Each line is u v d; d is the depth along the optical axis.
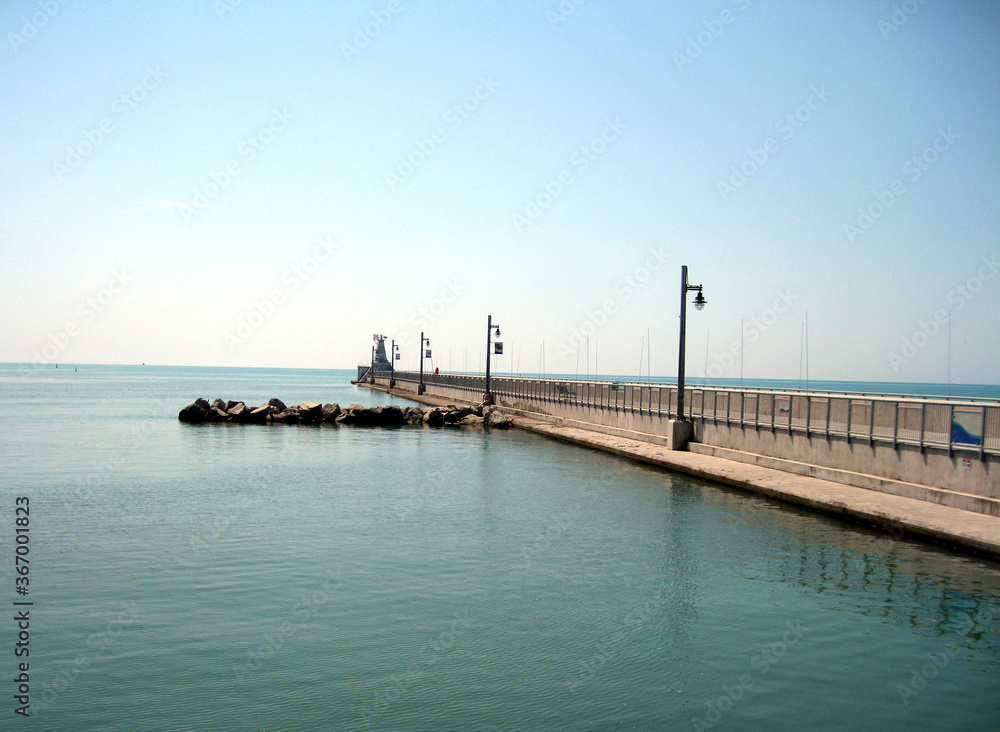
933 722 9.55
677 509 23.36
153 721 9.45
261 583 15.31
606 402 45.91
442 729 9.28
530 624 13.00
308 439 47.72
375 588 15.02
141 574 15.96
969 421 19.47
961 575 15.79
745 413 30.81
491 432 54.12
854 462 24.17
